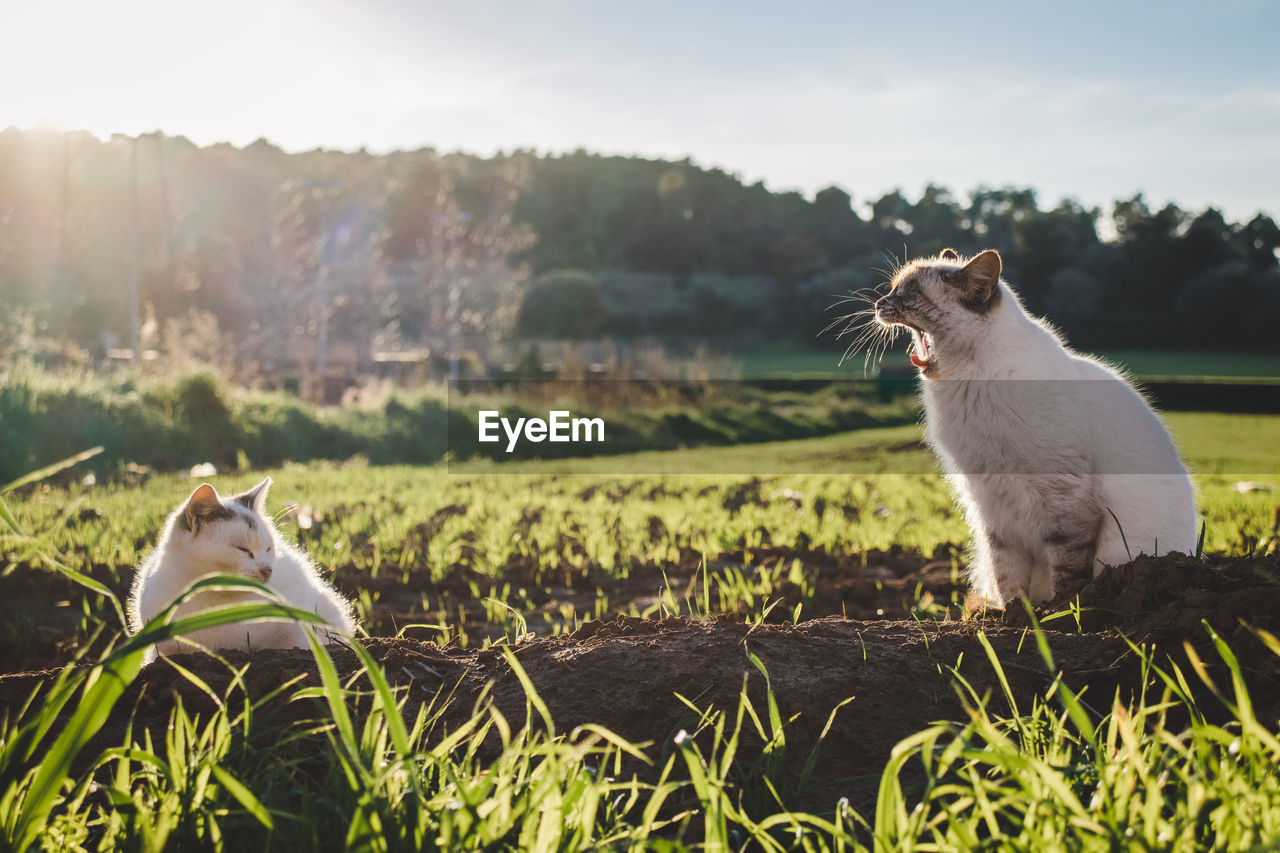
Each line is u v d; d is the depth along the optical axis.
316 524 8.46
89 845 2.02
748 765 2.34
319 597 4.19
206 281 43.47
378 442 18.09
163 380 16.25
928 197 87.50
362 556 6.88
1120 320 64.06
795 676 2.68
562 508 9.55
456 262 34.66
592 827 1.78
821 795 2.26
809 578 5.88
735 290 79.38
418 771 2.03
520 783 1.92
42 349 21.23
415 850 1.72
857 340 6.03
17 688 2.75
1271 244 68.75
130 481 11.80
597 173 102.69
